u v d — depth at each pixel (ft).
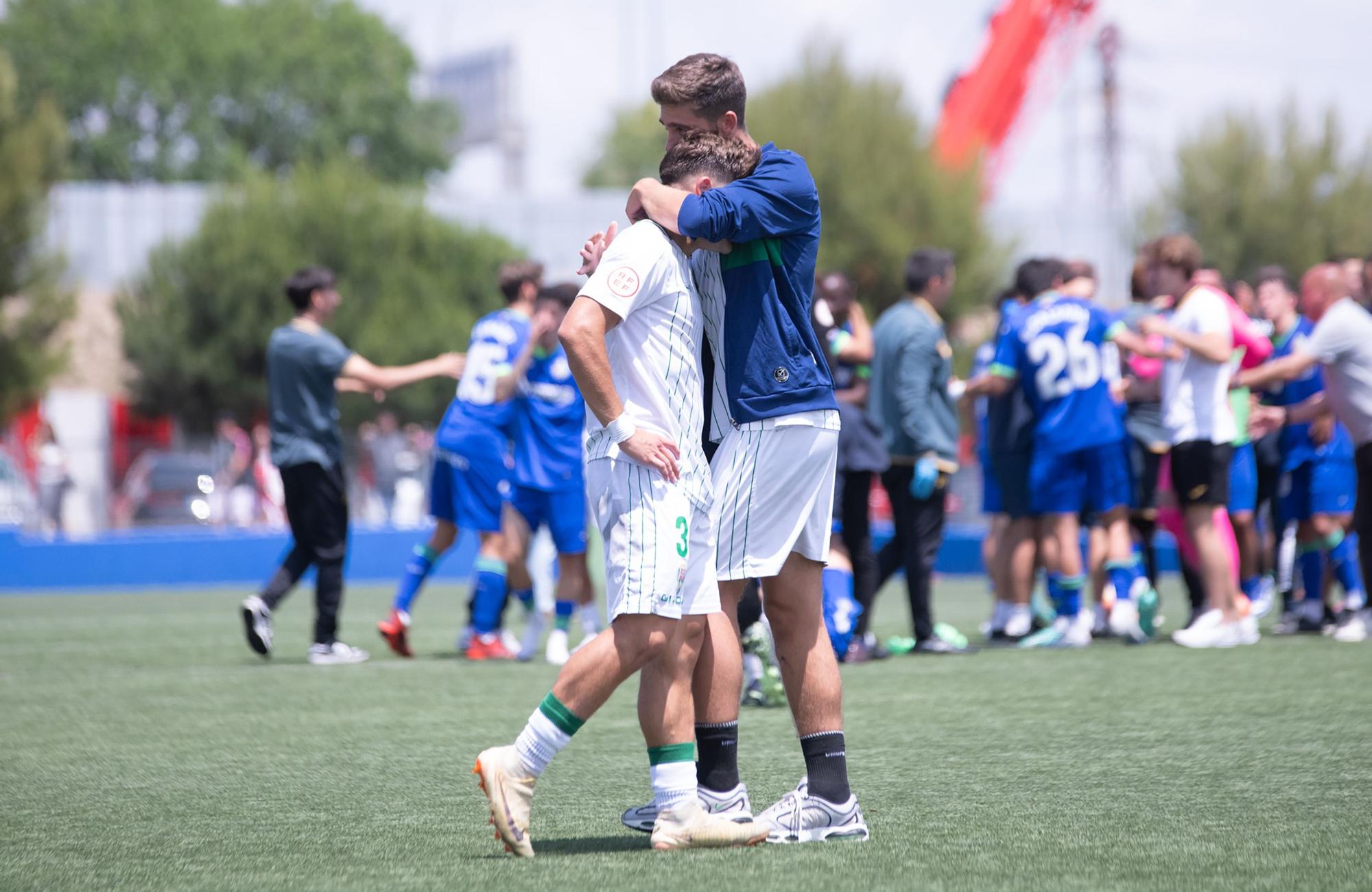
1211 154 469.16
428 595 178.50
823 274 92.53
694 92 41.16
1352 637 97.30
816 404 40.40
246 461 244.83
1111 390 97.25
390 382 93.15
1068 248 492.13
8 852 39.34
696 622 39.70
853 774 50.29
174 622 133.90
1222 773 49.57
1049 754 53.93
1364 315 92.27
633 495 38.75
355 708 69.97
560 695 38.27
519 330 95.20
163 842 40.50
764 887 34.06
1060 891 33.50
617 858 37.96
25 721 66.23
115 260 488.85
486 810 44.98
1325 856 37.06
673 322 39.32
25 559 198.29
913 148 409.28
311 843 40.24
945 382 96.12
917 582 95.76
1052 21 413.80
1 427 326.85
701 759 41.42
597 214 505.25
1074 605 97.81
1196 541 96.07
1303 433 104.58
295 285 93.81
